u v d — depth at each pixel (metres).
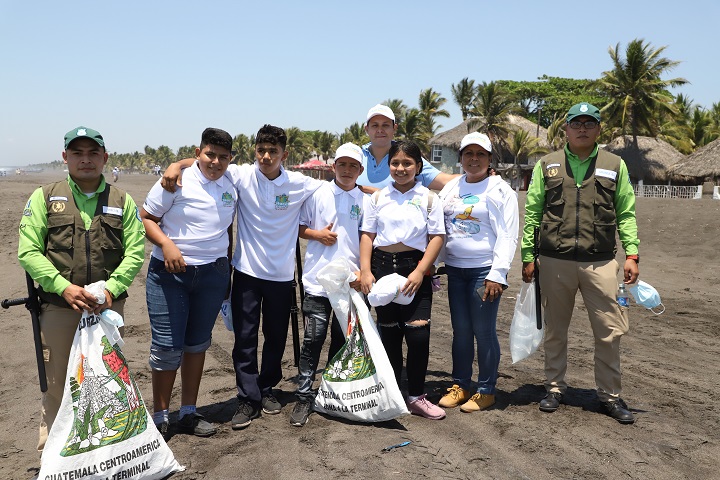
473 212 3.86
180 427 3.66
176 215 3.46
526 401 4.21
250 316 3.79
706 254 12.08
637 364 5.24
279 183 3.73
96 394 2.90
